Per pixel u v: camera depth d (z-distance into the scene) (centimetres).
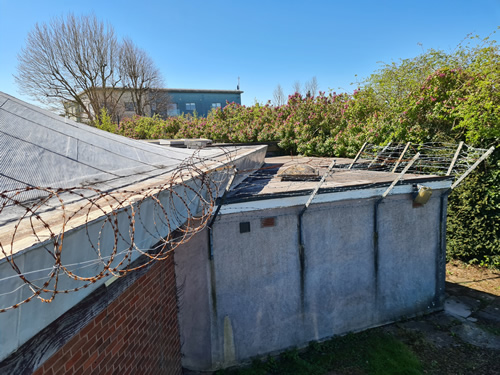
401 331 731
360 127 1323
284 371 616
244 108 1747
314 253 684
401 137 1141
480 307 820
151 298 518
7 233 239
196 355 631
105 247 285
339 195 680
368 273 738
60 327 271
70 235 239
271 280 655
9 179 337
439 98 1077
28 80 2677
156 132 1930
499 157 941
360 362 630
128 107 3462
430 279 802
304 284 681
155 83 3394
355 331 734
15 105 496
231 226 618
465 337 699
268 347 661
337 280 710
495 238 976
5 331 190
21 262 198
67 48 2638
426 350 660
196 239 605
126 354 439
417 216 776
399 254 766
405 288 778
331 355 656
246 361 645
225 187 625
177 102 3947
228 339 634
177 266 615
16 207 298
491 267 1009
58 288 234
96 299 324
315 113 1517
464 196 1000
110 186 409
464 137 1033
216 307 623
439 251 807
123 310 434
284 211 650
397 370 599
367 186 705
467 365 612
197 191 498
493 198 962
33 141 430
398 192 740
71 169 419
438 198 796
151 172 512
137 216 332
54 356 308
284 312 670
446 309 819
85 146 498
